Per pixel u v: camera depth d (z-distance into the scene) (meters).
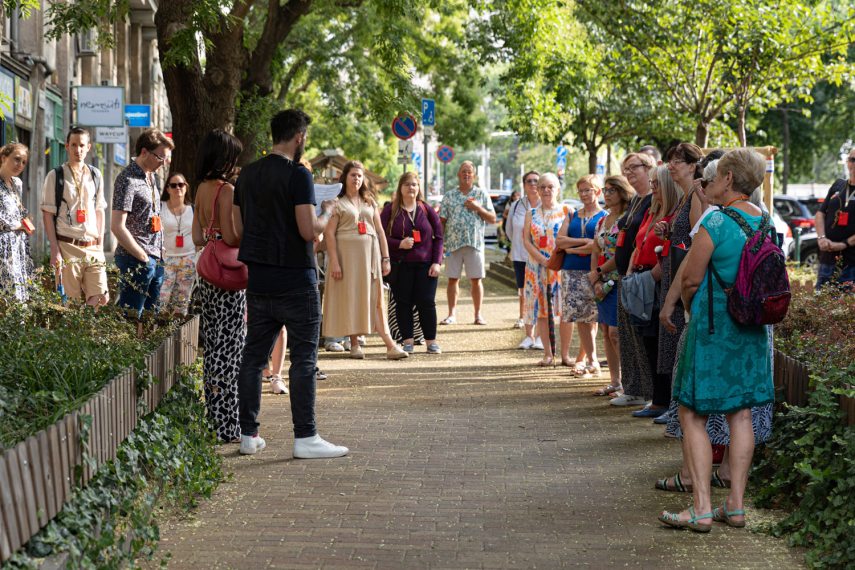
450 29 32.69
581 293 10.87
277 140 7.09
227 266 7.38
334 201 7.21
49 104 25.47
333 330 12.01
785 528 5.54
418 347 13.56
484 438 7.84
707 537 5.48
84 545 4.40
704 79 22.23
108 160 31.30
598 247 9.84
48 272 7.57
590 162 35.12
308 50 29.39
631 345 8.87
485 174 73.00
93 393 5.16
